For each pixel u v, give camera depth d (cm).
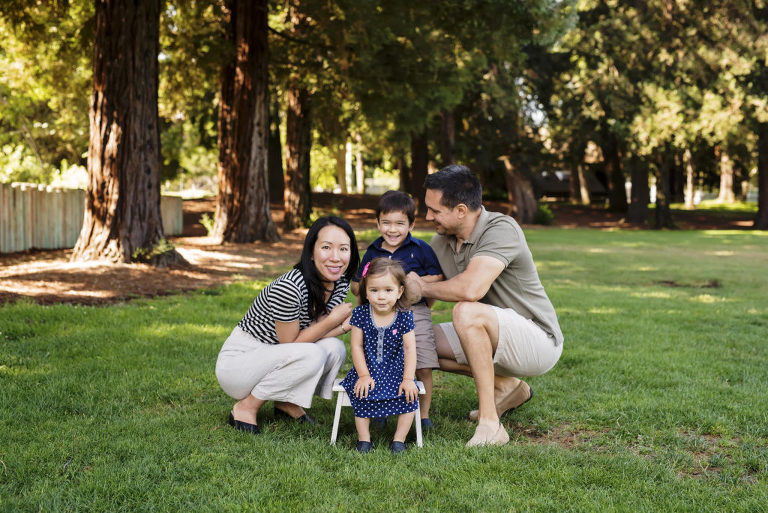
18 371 471
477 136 3117
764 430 386
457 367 413
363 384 348
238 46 1603
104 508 271
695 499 292
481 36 1479
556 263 1508
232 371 371
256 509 271
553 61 3188
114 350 546
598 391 470
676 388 477
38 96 2066
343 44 1554
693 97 2786
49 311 673
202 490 288
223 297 835
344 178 4616
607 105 3119
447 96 2130
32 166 2252
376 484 299
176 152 2958
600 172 5891
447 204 377
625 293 1021
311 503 281
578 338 658
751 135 2825
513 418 412
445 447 349
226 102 1689
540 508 279
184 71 1866
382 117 2105
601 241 2292
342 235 370
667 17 3014
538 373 396
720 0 2909
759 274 1336
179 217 2012
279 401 398
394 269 347
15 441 343
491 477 310
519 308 393
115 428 363
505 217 388
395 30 1549
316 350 368
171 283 957
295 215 2183
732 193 5134
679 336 677
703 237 2623
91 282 906
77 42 1570
